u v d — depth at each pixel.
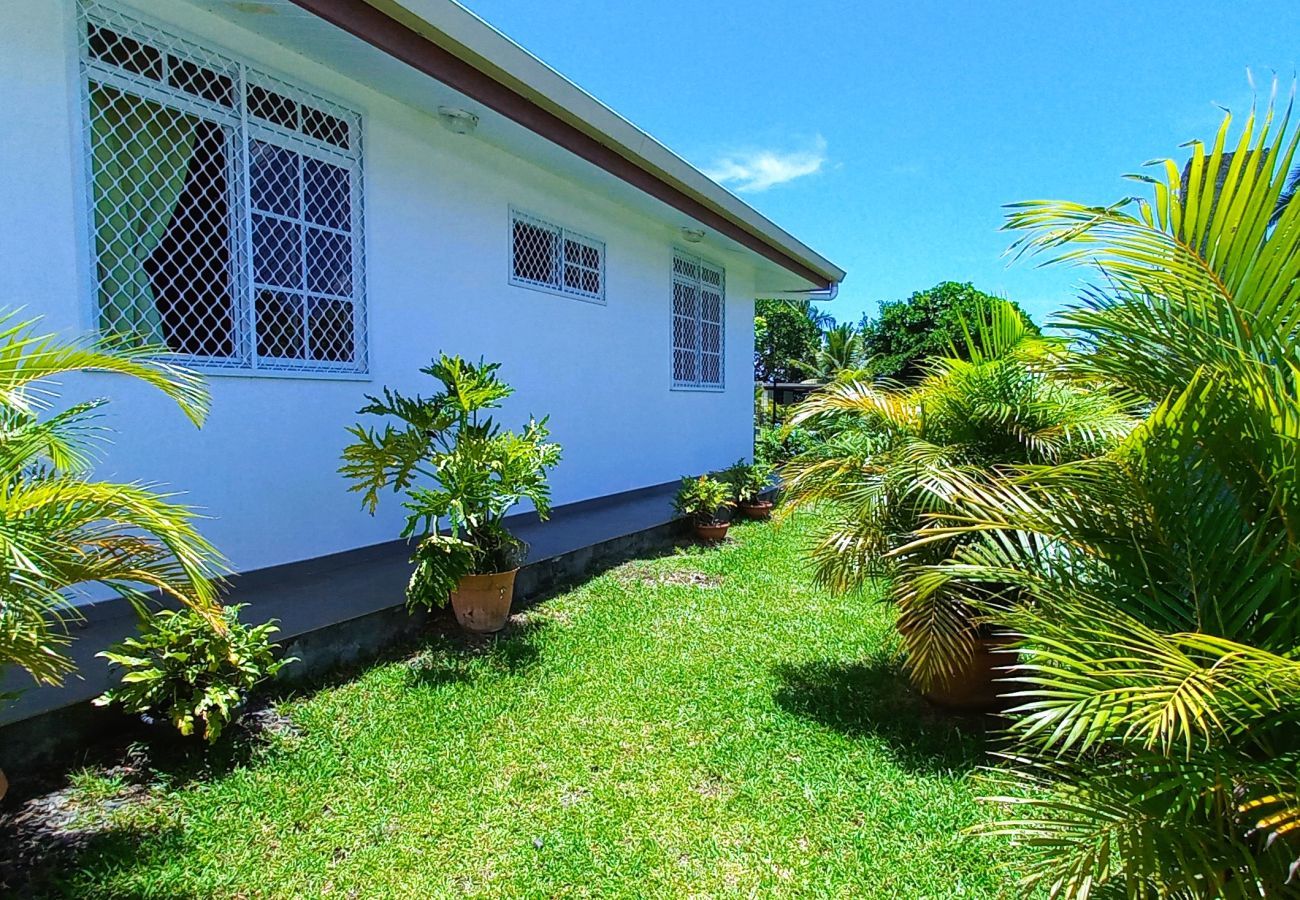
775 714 3.29
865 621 4.62
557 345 6.65
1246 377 1.74
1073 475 2.03
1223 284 1.79
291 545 4.34
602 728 3.09
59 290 3.25
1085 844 1.55
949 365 3.61
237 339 4.01
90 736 2.62
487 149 5.67
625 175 6.30
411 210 5.02
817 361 23.45
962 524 2.60
